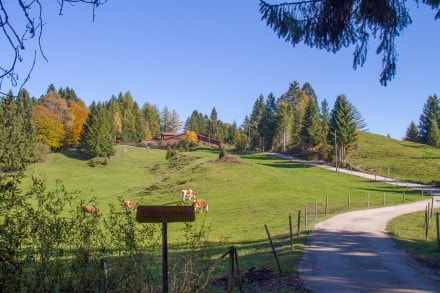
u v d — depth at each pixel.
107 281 7.32
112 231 7.80
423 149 121.12
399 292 12.34
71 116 116.75
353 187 62.50
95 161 96.88
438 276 14.29
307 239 21.97
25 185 6.84
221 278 13.47
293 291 12.23
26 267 6.21
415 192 59.25
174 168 85.69
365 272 14.76
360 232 24.86
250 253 19.06
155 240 9.05
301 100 151.25
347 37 7.39
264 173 65.50
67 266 6.85
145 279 7.80
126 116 165.12
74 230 7.06
